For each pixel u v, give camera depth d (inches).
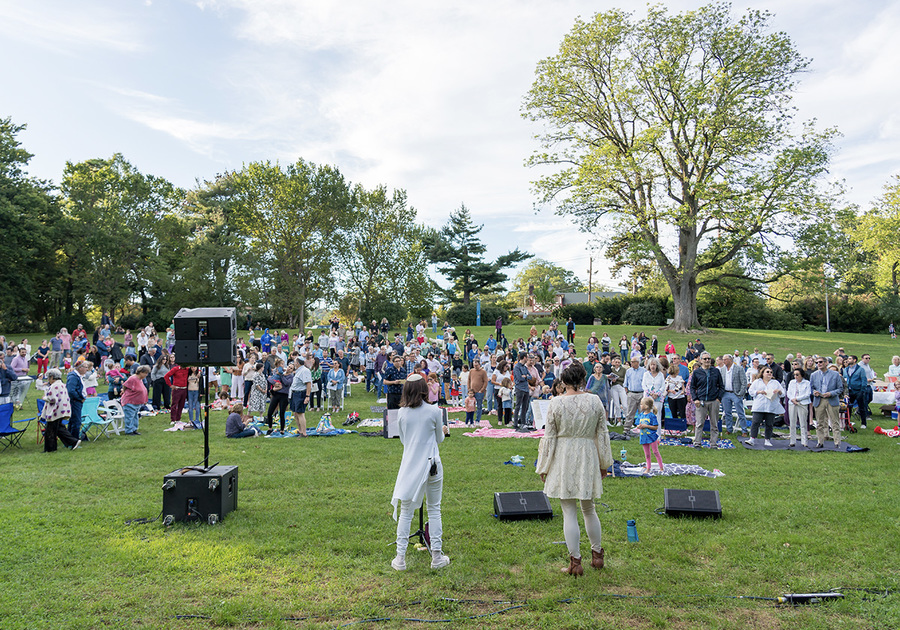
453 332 974.4
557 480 185.0
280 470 345.1
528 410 530.6
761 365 564.7
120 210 1870.1
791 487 309.6
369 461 372.8
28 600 166.6
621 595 172.7
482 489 302.2
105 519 244.4
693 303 1579.7
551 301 3117.6
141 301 2118.6
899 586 179.5
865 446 448.1
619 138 1517.0
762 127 1317.7
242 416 518.9
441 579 183.2
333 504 271.0
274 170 1793.8
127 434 475.2
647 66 1418.6
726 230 1434.5
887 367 987.3
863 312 1966.0
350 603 167.2
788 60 1298.0
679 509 252.8
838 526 240.1
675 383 506.9
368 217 2023.9
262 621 156.0
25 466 351.3
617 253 1549.0
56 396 394.6
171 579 183.2
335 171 1871.3
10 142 1601.9
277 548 210.1
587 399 187.0
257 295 1804.9
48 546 210.4
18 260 1640.0
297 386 476.1
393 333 1733.5
